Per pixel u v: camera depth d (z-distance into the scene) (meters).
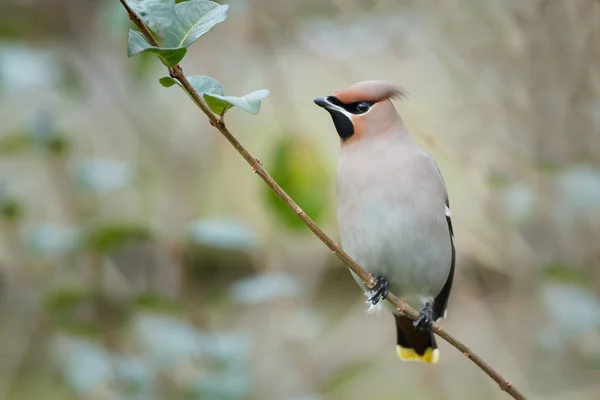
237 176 12.61
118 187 10.93
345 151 8.78
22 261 11.02
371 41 11.73
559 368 11.33
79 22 12.31
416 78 11.59
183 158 12.32
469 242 11.53
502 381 7.05
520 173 11.05
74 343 10.34
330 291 13.41
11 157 12.21
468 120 11.33
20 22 12.13
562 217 10.74
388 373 13.12
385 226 8.53
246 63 12.09
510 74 11.10
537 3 10.77
